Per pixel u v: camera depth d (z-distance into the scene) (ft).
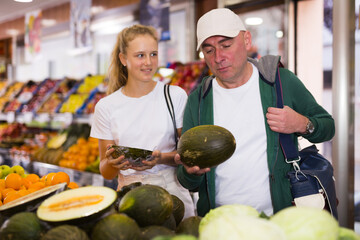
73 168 13.56
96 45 21.15
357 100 9.70
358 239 2.91
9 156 17.10
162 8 15.80
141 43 6.18
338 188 9.70
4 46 27.78
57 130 19.45
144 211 3.47
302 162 5.47
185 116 6.15
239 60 5.34
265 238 2.47
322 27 11.59
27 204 3.87
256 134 5.50
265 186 5.44
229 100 5.69
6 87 21.89
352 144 9.66
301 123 5.09
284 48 12.12
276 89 5.56
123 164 5.37
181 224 3.67
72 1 20.54
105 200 3.48
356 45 9.55
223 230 2.54
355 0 9.39
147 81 6.41
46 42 24.58
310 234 2.68
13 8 23.61
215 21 5.18
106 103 6.73
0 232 3.31
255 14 12.87
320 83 11.71
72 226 3.09
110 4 19.10
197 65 13.26
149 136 6.57
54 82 19.19
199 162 4.50
